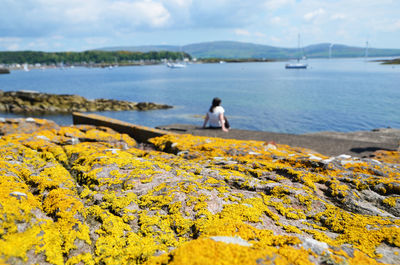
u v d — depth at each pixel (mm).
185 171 6492
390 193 5715
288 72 193000
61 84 131625
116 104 61969
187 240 3967
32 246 3451
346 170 6992
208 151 9008
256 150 9117
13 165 5508
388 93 70500
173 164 7051
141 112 55594
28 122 12164
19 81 160875
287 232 4102
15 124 11805
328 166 6883
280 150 9844
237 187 5758
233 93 79812
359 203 5273
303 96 69375
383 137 23719
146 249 3691
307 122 41156
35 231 3668
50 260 3395
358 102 57938
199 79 143125
